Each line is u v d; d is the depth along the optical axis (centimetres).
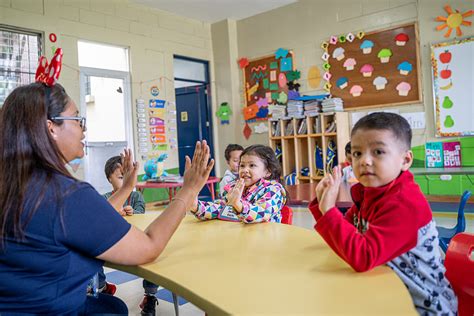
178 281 84
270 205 157
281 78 639
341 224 85
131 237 92
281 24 638
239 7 633
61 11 509
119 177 255
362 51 558
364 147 94
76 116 104
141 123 594
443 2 487
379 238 83
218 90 701
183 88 728
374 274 84
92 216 86
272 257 99
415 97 516
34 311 84
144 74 602
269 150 189
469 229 368
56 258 83
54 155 90
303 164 597
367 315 65
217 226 140
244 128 684
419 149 512
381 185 93
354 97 567
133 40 588
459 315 103
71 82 517
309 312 66
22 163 85
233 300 73
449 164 490
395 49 530
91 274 91
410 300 70
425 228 88
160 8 620
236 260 98
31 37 489
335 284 79
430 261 89
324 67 593
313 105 566
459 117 481
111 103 566
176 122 685
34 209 81
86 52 544
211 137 705
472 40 467
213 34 702
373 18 548
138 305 239
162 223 102
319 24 598
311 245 109
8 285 82
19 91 94
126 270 98
